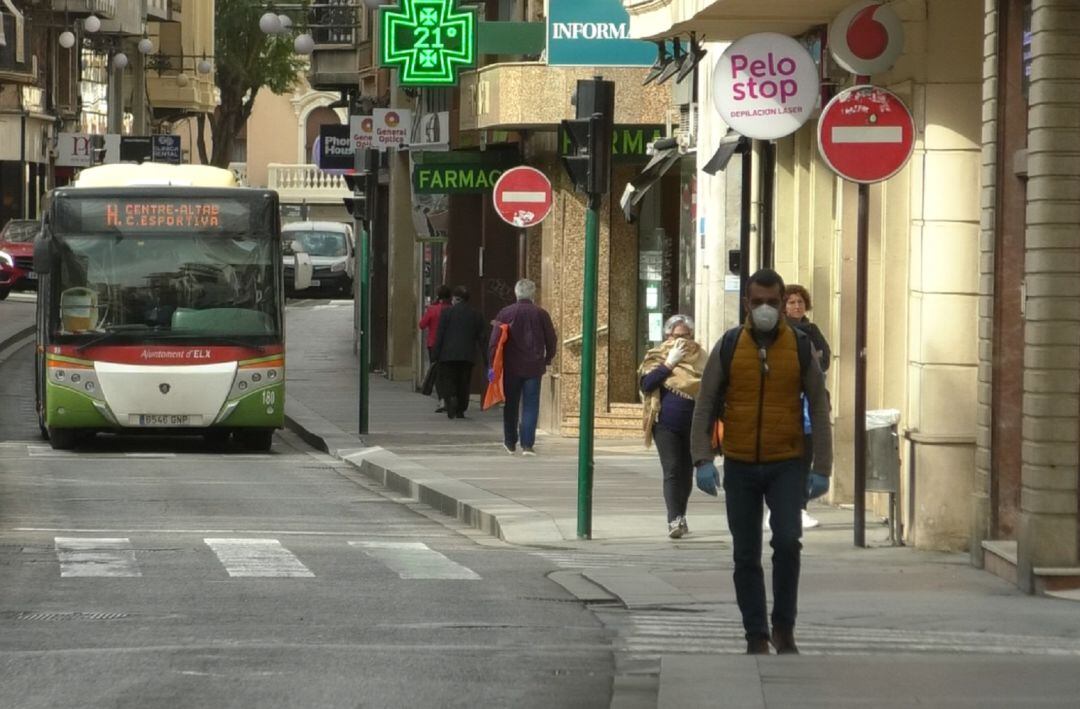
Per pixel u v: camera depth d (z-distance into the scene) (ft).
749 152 115.85
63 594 65.21
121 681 46.52
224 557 77.15
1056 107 65.41
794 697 43.55
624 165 147.33
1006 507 73.26
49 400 133.28
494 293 179.73
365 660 50.26
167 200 135.13
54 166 378.32
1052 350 65.92
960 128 80.28
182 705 43.60
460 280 186.29
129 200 134.82
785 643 52.75
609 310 147.23
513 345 129.70
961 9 80.48
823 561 76.13
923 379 80.02
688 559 78.54
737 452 53.06
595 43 129.08
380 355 225.97
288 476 120.78
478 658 51.19
